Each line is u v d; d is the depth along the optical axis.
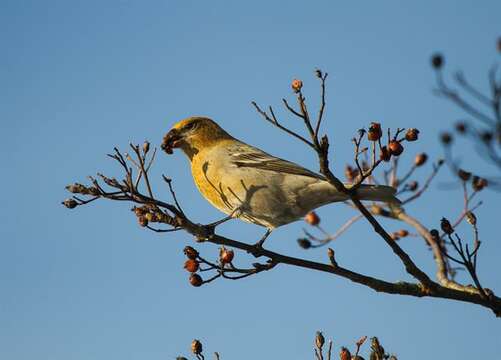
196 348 9.93
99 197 9.48
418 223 12.52
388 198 12.01
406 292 10.59
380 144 9.39
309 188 12.52
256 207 12.95
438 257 11.86
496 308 10.46
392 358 9.34
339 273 10.75
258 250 10.62
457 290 10.60
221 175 13.15
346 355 9.49
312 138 9.00
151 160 9.64
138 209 9.98
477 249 10.36
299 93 8.95
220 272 10.34
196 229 10.18
